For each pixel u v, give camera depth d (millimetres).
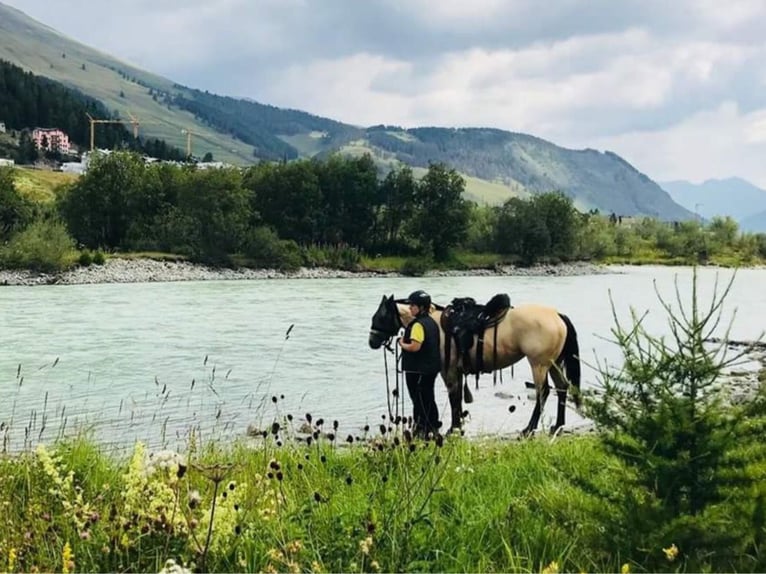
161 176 88500
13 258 65062
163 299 48844
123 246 83438
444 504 6590
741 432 5105
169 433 13883
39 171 165375
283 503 6109
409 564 4953
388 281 76062
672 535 4914
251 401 17516
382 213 102750
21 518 6125
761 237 141250
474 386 19859
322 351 26469
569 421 15594
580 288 66125
